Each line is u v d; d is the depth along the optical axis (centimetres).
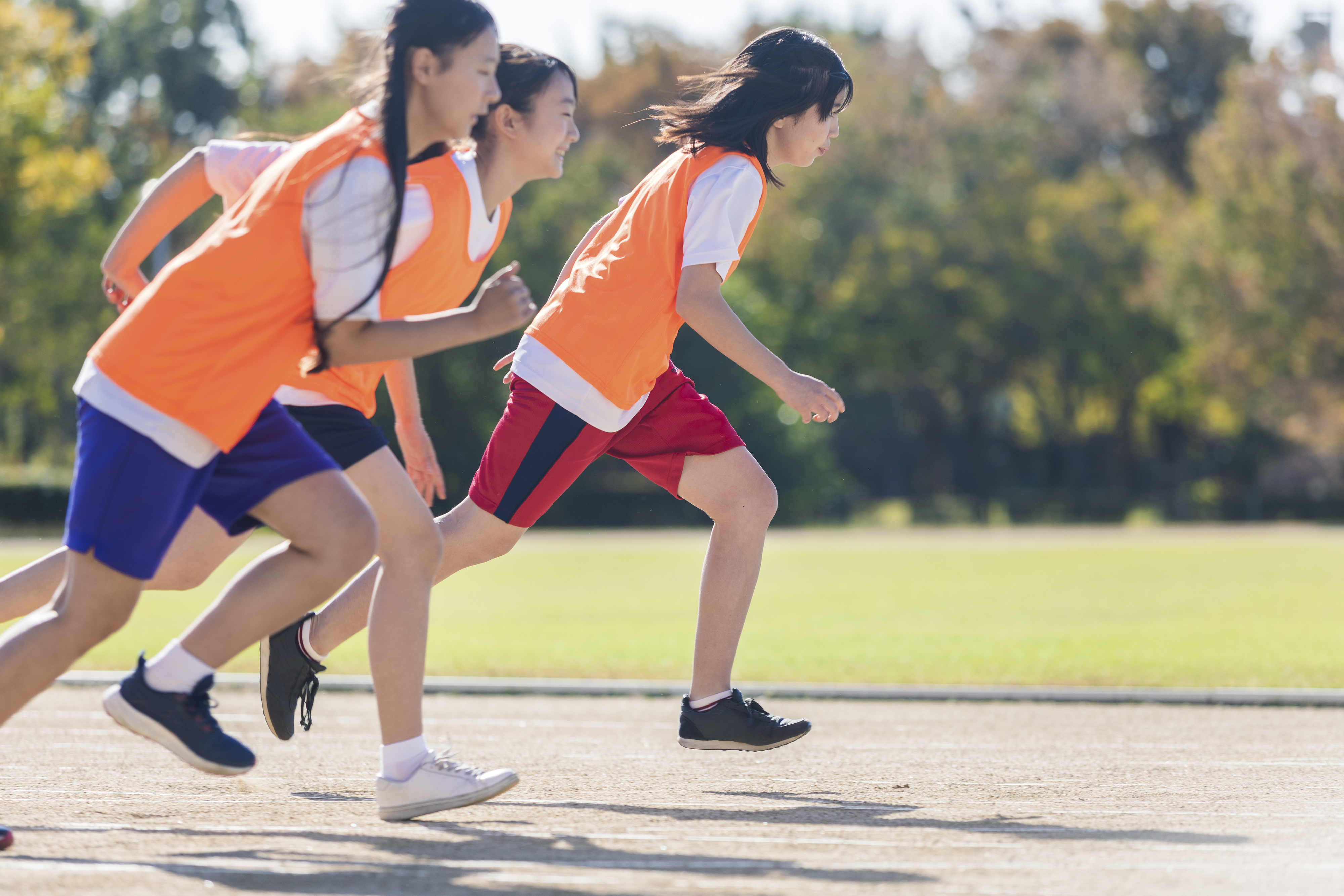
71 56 6009
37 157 5803
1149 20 10731
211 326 557
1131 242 8956
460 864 570
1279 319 7506
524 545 5425
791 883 535
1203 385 8381
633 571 3606
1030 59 9856
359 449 696
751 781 808
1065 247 8925
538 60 733
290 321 573
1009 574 3291
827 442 10462
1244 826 658
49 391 8256
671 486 837
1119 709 1163
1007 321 8975
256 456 589
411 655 677
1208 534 6438
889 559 4131
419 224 650
